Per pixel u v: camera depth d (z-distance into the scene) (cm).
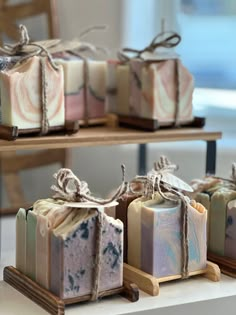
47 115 109
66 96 122
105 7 185
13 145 103
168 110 123
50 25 177
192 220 100
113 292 93
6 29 176
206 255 104
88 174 192
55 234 89
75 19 185
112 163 191
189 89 125
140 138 116
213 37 193
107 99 131
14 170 180
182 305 92
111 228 91
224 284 100
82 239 89
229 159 186
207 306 94
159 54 125
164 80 122
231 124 192
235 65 192
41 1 176
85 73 125
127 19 188
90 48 132
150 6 190
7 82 104
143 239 98
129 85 127
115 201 94
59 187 95
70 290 89
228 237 106
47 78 108
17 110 105
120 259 93
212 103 193
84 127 126
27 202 185
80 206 90
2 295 95
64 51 124
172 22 194
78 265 89
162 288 98
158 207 99
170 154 190
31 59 107
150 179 101
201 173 190
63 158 182
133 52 131
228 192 107
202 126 126
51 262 90
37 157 181
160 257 97
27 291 94
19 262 99
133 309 90
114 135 114
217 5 192
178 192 100
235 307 96
